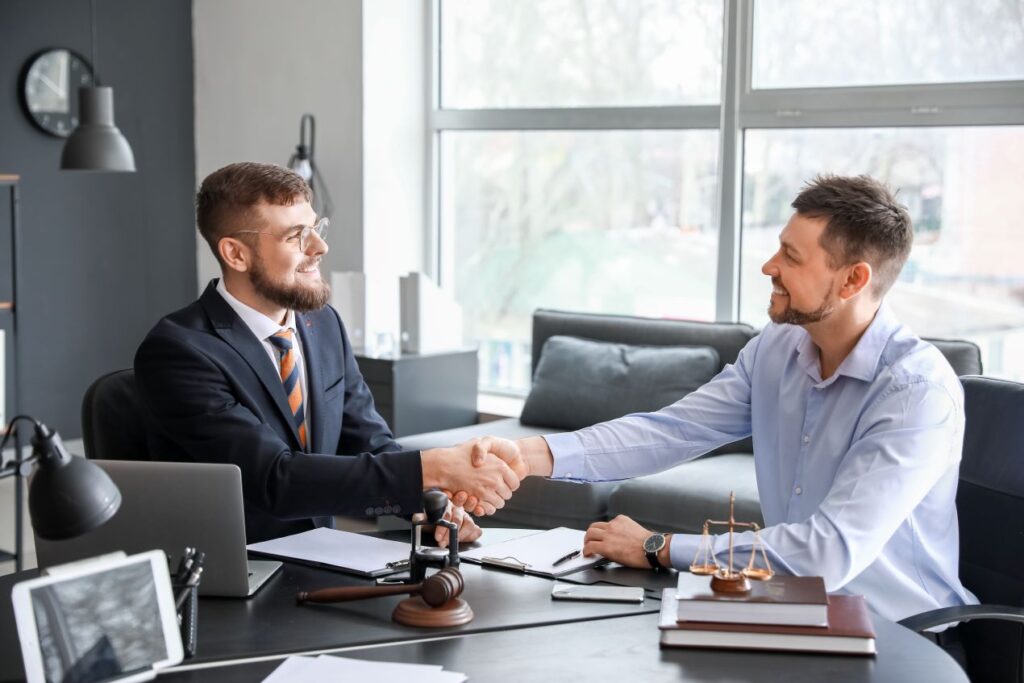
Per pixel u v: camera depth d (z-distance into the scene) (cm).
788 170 450
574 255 518
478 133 542
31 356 553
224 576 186
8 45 533
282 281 236
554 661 159
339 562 203
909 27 418
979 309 411
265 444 221
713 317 478
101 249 573
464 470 218
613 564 205
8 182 489
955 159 411
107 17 563
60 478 146
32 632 145
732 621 164
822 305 208
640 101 493
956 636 219
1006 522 219
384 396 474
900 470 195
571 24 510
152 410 229
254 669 157
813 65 441
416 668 155
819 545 187
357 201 533
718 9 468
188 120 597
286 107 557
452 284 558
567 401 443
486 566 206
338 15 530
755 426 233
